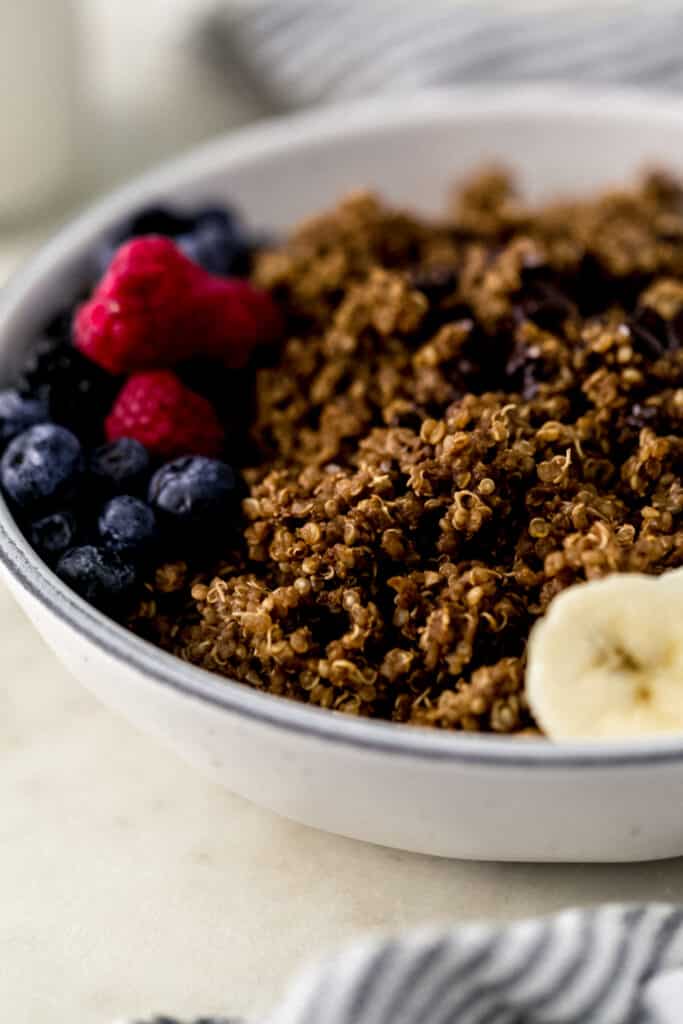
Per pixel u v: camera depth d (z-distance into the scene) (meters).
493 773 0.41
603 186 0.57
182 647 0.45
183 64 0.69
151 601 0.46
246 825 0.46
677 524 0.45
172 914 0.44
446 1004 0.41
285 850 0.45
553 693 0.42
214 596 0.45
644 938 0.41
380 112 0.56
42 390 0.49
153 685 0.42
